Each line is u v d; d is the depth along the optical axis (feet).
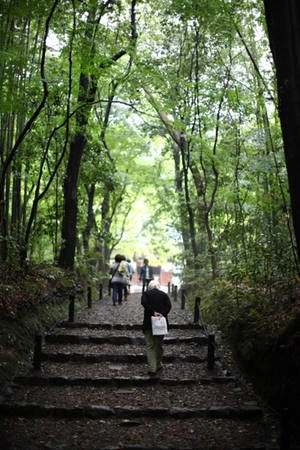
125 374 24.36
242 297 31.68
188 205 50.39
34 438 17.13
